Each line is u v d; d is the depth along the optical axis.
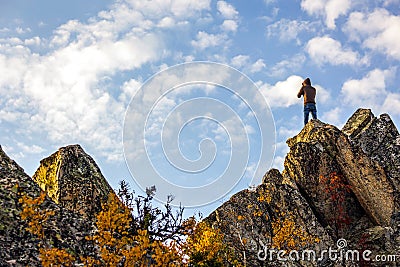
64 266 10.59
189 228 16.45
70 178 19.66
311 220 27.23
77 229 12.89
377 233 26.64
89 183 19.56
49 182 20.14
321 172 29.81
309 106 34.16
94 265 11.56
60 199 19.05
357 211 29.17
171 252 11.81
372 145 32.41
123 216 11.68
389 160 31.14
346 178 29.44
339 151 30.00
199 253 19.94
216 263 19.94
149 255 12.09
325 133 30.97
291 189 28.66
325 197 29.34
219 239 21.23
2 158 14.07
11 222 11.91
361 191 28.72
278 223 27.03
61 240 12.20
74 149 21.02
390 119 33.75
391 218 27.55
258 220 27.19
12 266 10.85
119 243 11.54
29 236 11.80
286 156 31.00
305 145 30.52
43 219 11.38
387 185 28.66
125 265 11.09
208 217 27.91
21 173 13.88
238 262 23.25
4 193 12.73
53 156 21.16
